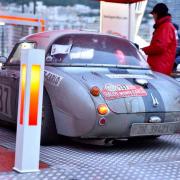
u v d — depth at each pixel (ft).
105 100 18.95
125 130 19.31
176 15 38.34
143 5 36.68
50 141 20.66
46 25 39.37
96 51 22.36
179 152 20.40
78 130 19.33
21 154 15.85
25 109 15.69
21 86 15.93
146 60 25.58
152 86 20.63
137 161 18.34
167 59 27.09
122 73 21.38
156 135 20.70
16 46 24.54
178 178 16.02
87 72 20.77
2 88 24.08
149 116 19.66
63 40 22.31
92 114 18.76
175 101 20.57
